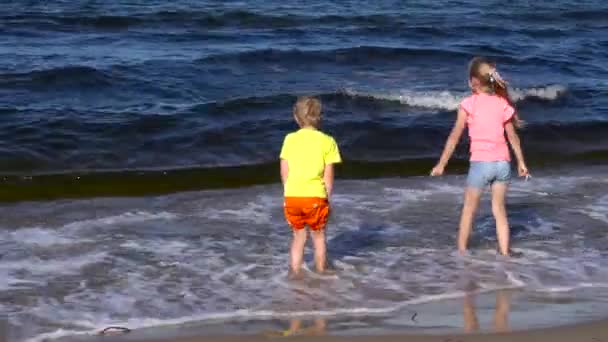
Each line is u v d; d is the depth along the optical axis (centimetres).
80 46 3503
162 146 2127
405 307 1154
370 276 1273
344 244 1412
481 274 1291
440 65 3272
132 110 2434
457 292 1215
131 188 1816
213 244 1403
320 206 1247
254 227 1497
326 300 1176
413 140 2228
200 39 3781
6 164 1967
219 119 2331
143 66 2986
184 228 1487
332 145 1259
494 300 1183
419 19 4603
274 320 1102
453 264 1332
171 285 1223
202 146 2138
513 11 5106
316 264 1287
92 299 1167
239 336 1045
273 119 2333
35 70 2803
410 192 1741
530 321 1092
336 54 3272
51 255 1334
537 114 2556
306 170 1242
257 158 2088
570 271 1312
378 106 2533
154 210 1595
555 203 1688
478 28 4275
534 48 3728
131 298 1173
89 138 2131
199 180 1883
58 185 1823
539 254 1388
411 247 1405
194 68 3008
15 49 3369
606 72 3253
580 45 3853
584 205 1675
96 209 1602
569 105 2672
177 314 1120
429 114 2456
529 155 2153
